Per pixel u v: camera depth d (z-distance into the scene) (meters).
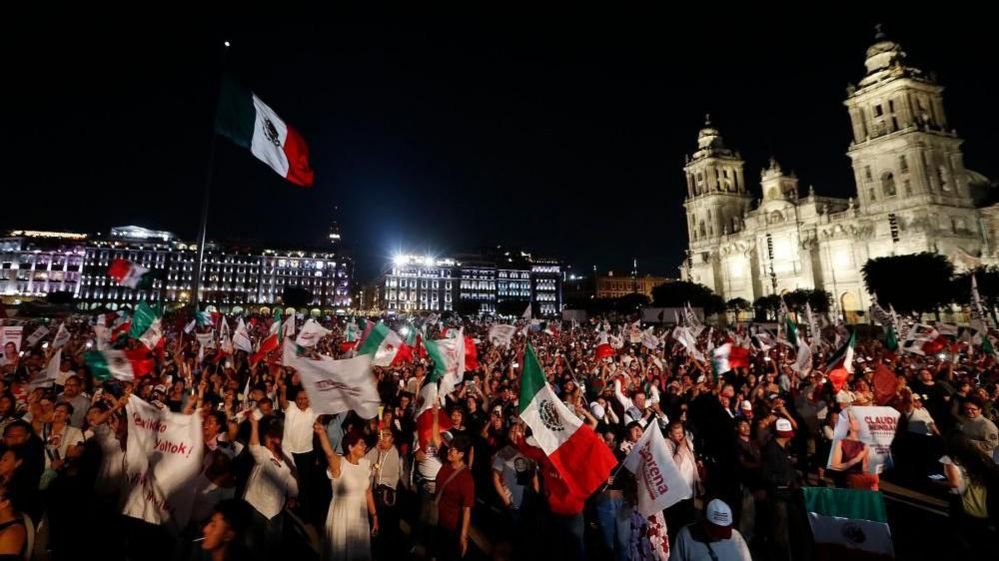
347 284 158.75
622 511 7.75
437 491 7.73
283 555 8.71
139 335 15.03
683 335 20.97
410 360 19.66
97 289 133.75
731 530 5.42
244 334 19.09
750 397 14.64
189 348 20.81
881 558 5.82
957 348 22.30
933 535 9.70
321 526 9.80
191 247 144.62
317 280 154.88
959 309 67.00
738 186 127.75
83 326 30.05
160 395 11.15
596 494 8.75
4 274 131.00
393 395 14.72
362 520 7.13
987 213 87.50
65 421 9.36
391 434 9.54
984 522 8.06
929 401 13.72
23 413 9.76
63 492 8.35
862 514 6.03
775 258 104.00
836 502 6.18
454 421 10.07
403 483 10.98
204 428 8.27
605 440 10.00
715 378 15.45
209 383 14.02
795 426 12.37
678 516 10.11
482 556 8.85
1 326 16.36
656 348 25.55
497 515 10.63
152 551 7.68
